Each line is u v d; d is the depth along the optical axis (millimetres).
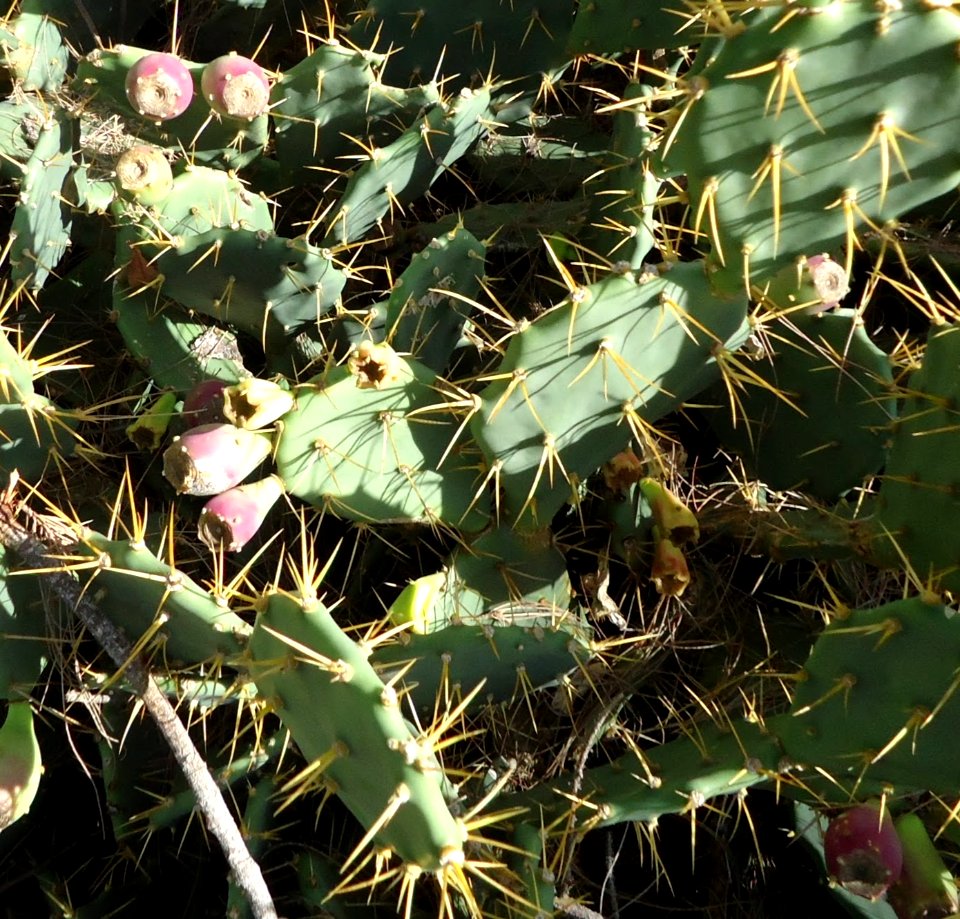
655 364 759
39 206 942
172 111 934
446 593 838
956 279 1022
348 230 992
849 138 644
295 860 841
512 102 1083
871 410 876
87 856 933
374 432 790
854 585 925
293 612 662
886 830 702
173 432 936
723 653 918
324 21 1147
